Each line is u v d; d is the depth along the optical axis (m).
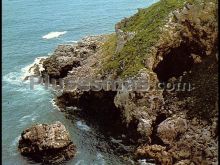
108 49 71.19
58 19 134.38
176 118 52.62
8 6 157.88
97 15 138.38
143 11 70.25
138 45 60.97
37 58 93.25
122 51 63.06
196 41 60.03
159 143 51.81
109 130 57.75
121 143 54.50
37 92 72.88
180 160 48.91
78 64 74.94
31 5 159.75
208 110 52.06
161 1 68.38
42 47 102.62
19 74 82.88
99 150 53.53
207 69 57.72
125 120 55.44
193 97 55.06
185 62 60.28
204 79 56.62
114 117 59.16
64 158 51.75
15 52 97.81
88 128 59.19
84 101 64.50
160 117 54.50
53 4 160.75
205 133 49.94
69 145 52.62
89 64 70.50
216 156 47.34
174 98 56.12
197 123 51.62
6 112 65.69
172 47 59.59
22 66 87.69
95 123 60.34
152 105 54.25
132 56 60.00
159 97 55.03
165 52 59.44
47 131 52.53
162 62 60.06
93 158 51.91
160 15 62.75
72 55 76.81
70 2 164.00
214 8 60.00
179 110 54.28
